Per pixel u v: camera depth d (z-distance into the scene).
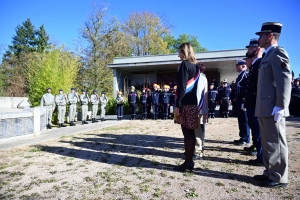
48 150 5.42
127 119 13.80
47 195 2.89
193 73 3.41
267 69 3.07
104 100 13.83
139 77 25.50
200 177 3.35
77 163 4.28
